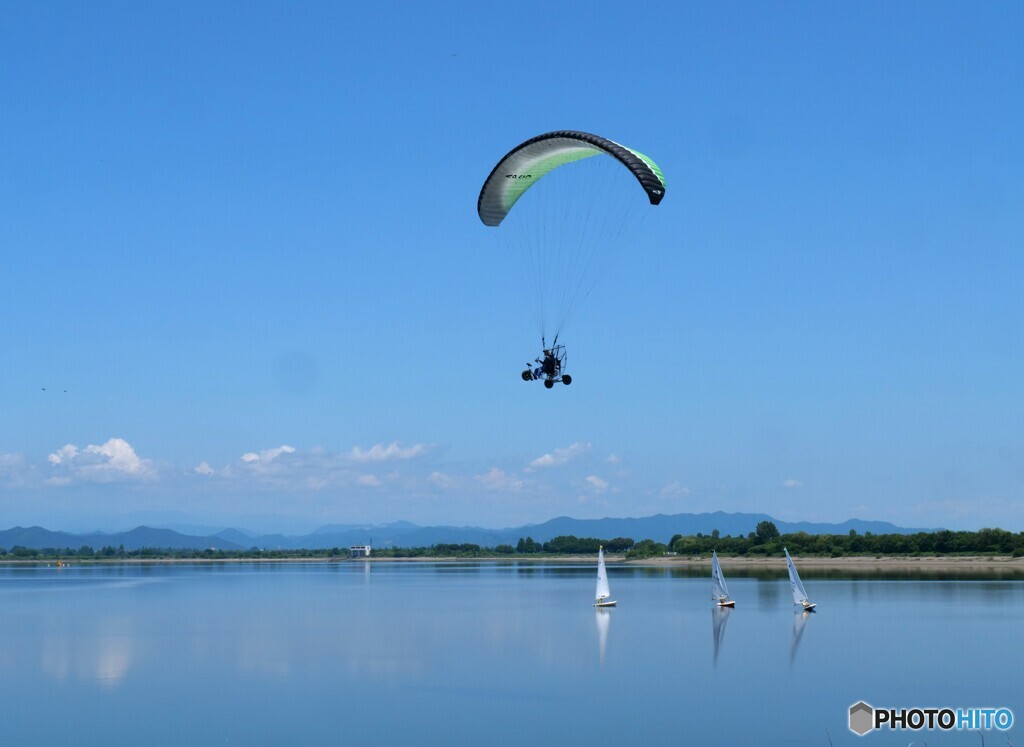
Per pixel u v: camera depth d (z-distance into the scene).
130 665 77.50
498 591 167.88
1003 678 67.69
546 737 51.84
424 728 54.00
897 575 185.50
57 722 56.78
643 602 133.50
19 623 112.75
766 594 144.38
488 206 62.28
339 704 60.56
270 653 83.62
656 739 51.31
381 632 99.19
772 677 68.69
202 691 65.56
